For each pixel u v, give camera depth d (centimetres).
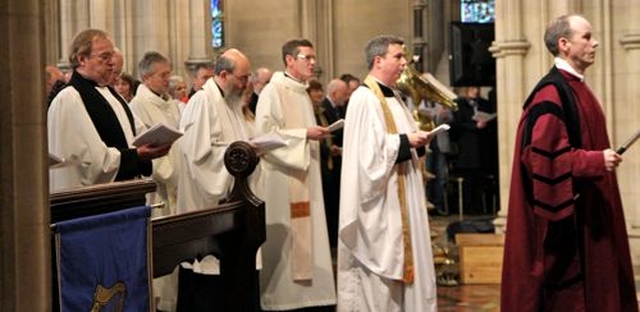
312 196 829
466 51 1541
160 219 543
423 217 708
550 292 599
